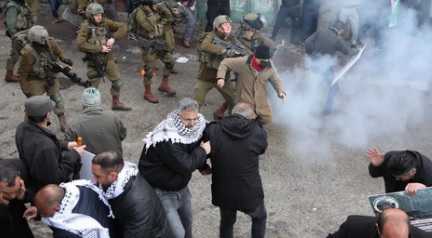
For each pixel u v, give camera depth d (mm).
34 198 3973
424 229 3949
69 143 4879
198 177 6711
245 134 4613
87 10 7328
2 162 4422
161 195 4684
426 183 4242
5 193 3938
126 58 10219
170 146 4418
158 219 4094
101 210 3941
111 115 5250
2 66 9680
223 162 4633
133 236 3908
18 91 8789
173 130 4469
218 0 10227
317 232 5766
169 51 8352
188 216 4965
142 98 8672
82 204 3857
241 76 6660
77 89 8938
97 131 5145
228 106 7727
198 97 7473
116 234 4070
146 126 7875
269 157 7133
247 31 7340
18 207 4383
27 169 4516
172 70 9141
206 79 7398
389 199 4070
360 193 6430
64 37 11031
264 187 6508
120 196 3889
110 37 7543
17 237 4344
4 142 7340
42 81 6895
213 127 4695
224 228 5035
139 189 3973
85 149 5008
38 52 6684
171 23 8289
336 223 5906
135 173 4027
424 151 7273
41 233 5570
